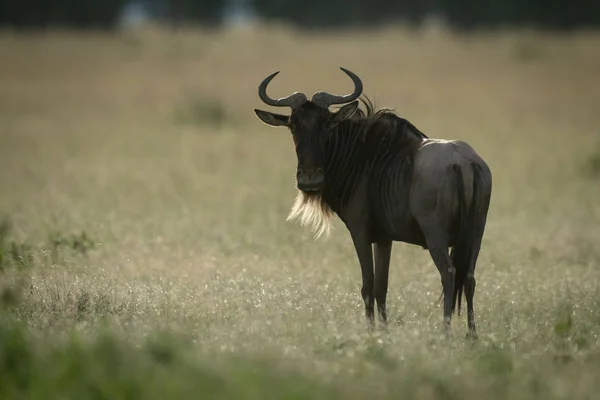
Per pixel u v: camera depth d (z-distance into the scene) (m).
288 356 28.39
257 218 62.84
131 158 100.94
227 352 28.50
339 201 36.12
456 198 32.59
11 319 32.75
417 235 34.28
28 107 151.38
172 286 40.72
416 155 33.84
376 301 36.88
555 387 25.81
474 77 181.50
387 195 34.53
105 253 49.44
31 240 50.66
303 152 34.94
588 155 89.94
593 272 45.66
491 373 27.42
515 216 64.50
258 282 41.88
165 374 24.78
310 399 24.00
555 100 155.00
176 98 161.00
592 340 32.59
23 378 25.30
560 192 75.94
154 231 57.44
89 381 24.20
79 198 71.81
